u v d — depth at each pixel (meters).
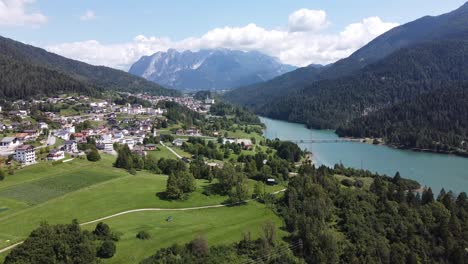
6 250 106.94
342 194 165.38
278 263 114.12
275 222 143.38
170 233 124.56
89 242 105.62
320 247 121.00
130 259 104.88
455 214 155.00
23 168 190.62
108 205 150.12
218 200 168.50
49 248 98.06
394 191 176.00
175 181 164.50
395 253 122.56
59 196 156.12
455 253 128.88
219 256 111.56
